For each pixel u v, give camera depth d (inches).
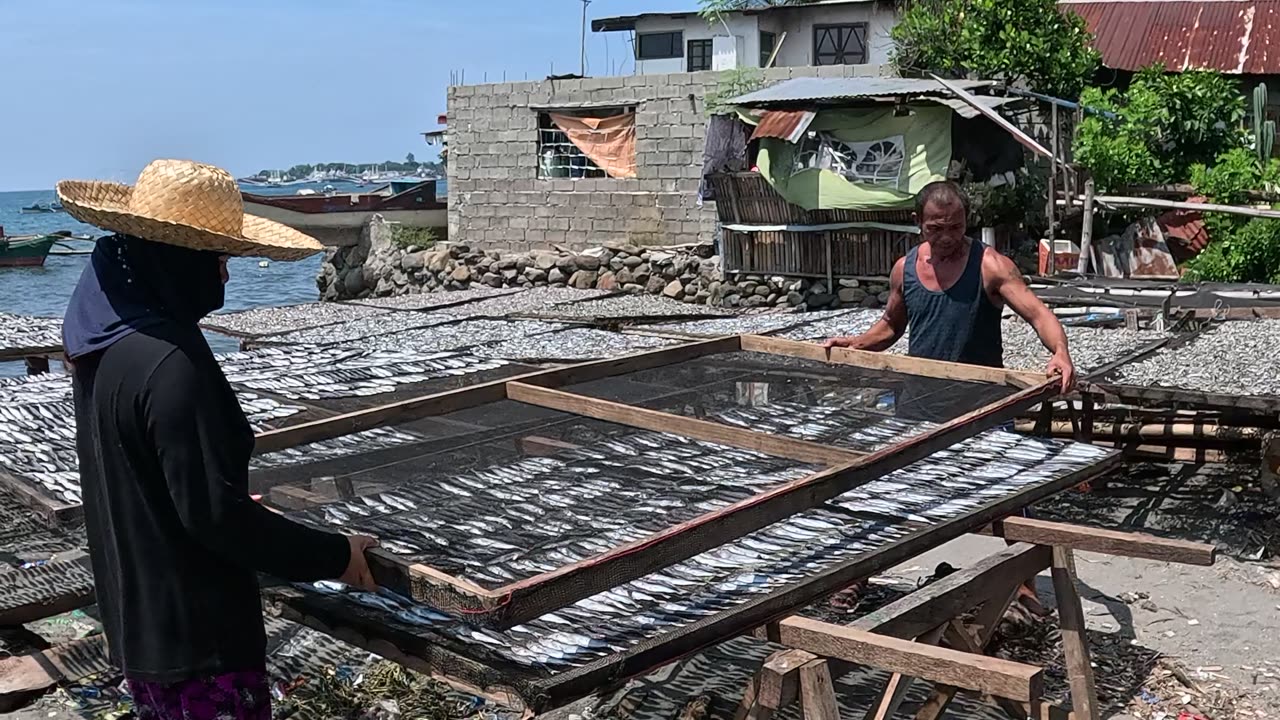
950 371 172.9
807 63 911.0
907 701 146.8
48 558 187.2
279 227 114.7
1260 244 491.8
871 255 553.0
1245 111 598.9
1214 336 278.8
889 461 120.6
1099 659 163.3
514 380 172.1
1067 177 498.0
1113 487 252.1
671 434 154.8
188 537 92.7
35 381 216.1
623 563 91.0
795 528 121.6
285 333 345.4
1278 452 225.9
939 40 591.2
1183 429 258.4
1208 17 693.9
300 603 101.2
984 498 130.1
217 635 94.4
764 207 579.5
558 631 93.9
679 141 680.4
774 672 103.3
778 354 196.7
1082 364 248.5
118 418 89.5
